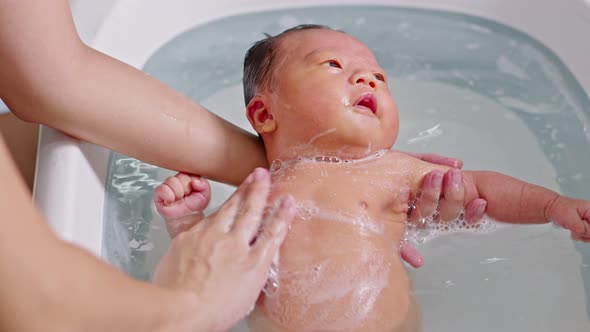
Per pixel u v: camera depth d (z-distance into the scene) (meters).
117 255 1.14
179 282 0.84
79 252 0.61
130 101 1.16
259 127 1.27
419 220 1.20
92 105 1.12
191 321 0.75
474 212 1.20
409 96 1.57
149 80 1.22
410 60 1.64
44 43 1.06
